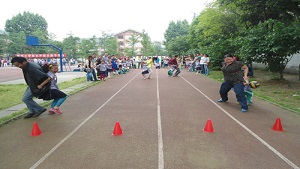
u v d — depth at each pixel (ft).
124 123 20.12
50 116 22.49
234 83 24.66
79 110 24.77
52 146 15.37
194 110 24.59
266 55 40.47
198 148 14.90
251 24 58.39
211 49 67.97
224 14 72.43
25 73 20.31
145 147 15.07
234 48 58.44
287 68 61.05
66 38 196.44
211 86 43.01
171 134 17.40
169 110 24.62
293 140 16.31
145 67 56.65
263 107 25.90
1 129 18.78
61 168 12.50
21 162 13.21
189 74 70.18
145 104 27.58
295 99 29.66
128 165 12.75
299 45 36.91
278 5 43.65
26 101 21.44
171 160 13.30
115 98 31.37
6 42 199.52
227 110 24.59
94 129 18.66
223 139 16.40
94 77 50.72
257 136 17.02
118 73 72.84
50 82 21.63
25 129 18.76
